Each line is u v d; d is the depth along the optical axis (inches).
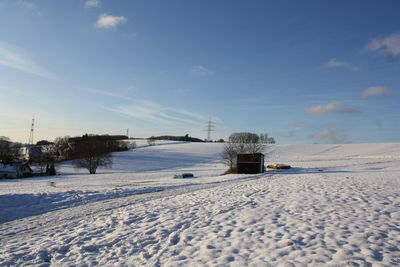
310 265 221.5
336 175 1007.6
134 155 3533.5
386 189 571.5
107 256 265.4
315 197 500.7
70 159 3415.4
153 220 392.5
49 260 261.9
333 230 306.3
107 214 442.0
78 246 295.1
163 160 3216.0
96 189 753.0
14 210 504.1
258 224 345.1
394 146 3255.4
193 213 422.0
